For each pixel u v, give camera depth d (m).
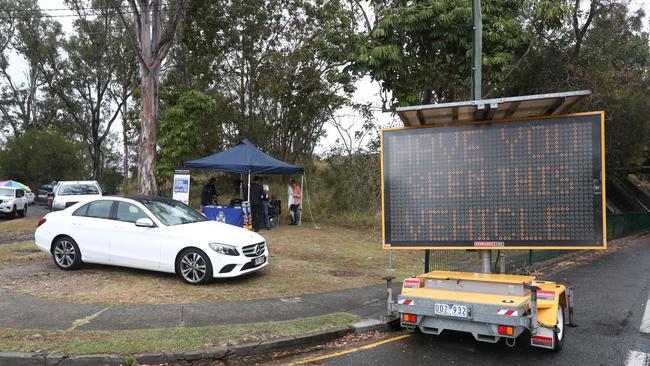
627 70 23.80
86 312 6.85
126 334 5.88
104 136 44.94
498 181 5.84
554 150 5.62
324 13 25.53
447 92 15.14
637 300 8.84
